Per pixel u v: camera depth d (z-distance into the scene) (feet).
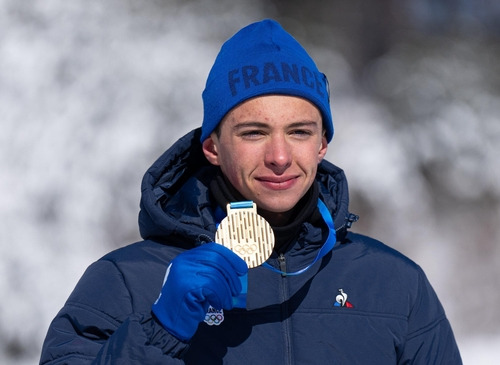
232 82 15.52
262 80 15.26
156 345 13.73
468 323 69.36
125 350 13.58
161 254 16.08
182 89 69.97
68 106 67.41
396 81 85.40
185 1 78.28
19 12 71.36
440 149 77.51
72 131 66.28
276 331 15.49
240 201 15.98
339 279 16.31
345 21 92.22
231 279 13.98
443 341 16.81
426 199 73.77
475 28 97.55
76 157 65.26
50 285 60.18
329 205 17.01
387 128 78.43
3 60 68.74
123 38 71.97
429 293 17.16
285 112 15.05
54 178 64.23
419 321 16.62
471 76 87.51
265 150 15.07
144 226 16.62
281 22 87.66
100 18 72.79
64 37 70.69
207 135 16.26
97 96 68.44
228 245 14.73
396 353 16.30
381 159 73.72
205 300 13.80
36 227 62.39
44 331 59.11
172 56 71.87
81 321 15.31
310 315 15.80
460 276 70.95
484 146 78.48
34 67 68.64
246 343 15.28
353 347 15.66
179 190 17.08
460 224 73.56
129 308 15.44
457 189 75.46
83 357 14.76
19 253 60.64
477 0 101.40
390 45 92.53
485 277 71.31
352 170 73.00
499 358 62.59
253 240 14.78
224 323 15.37
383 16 93.35
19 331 58.90
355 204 71.92
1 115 66.39
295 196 15.30
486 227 73.77
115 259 16.08
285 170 15.06
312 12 91.09
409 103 82.33
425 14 98.07
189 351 15.15
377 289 16.42
